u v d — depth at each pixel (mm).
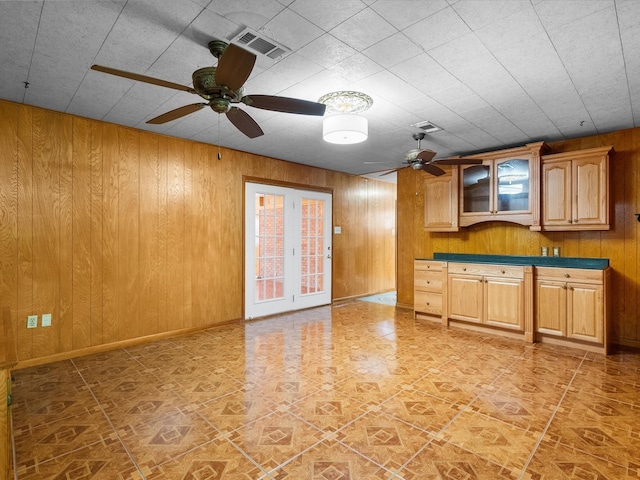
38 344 3234
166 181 4066
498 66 2398
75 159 3426
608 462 1835
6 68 2459
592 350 3551
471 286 4320
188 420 2258
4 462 1471
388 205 7352
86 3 1763
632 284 3715
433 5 1764
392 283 7445
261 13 1834
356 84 2676
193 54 2273
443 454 1907
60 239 3348
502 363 3232
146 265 3914
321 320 4898
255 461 1854
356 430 2137
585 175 3725
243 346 3744
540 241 4336
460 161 3846
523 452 1922
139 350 3625
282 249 5367
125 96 2945
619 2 1740
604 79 2588
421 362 3256
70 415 2324
